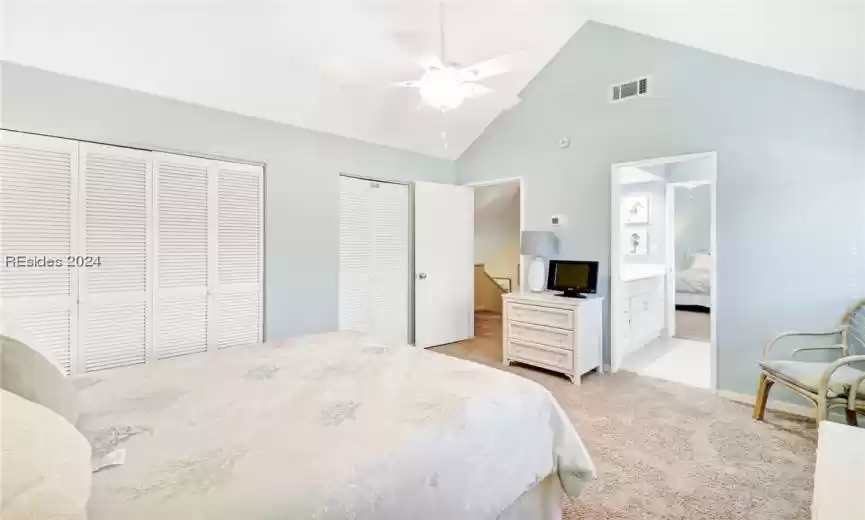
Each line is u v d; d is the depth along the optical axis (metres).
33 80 2.40
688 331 5.48
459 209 4.87
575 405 2.97
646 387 3.36
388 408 1.38
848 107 2.62
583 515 1.75
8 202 2.36
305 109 3.46
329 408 1.38
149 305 2.86
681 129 3.31
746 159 3.00
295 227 3.58
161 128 2.86
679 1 2.64
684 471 2.09
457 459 1.23
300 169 3.60
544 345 3.70
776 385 2.90
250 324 3.34
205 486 0.94
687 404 2.98
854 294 2.64
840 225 2.67
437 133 4.40
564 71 4.00
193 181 3.02
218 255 3.16
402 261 4.48
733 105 3.05
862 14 1.97
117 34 2.45
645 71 3.49
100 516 0.83
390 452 1.11
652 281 4.87
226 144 3.16
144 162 2.81
